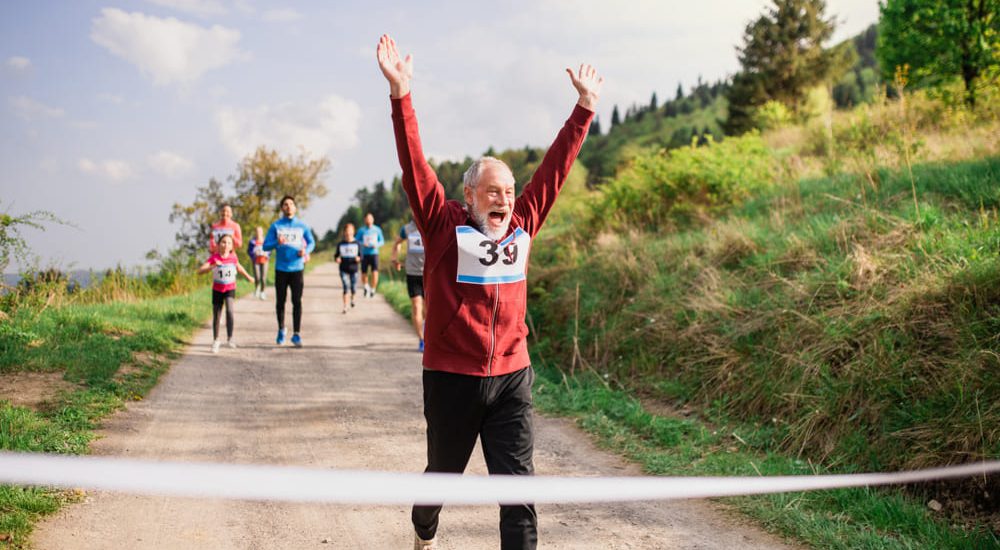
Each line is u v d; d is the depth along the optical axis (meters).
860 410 4.99
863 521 4.09
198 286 18.59
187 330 10.56
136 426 5.70
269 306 14.88
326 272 30.08
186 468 1.52
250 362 8.70
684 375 6.90
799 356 5.79
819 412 5.20
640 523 4.16
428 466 3.03
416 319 9.72
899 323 5.34
